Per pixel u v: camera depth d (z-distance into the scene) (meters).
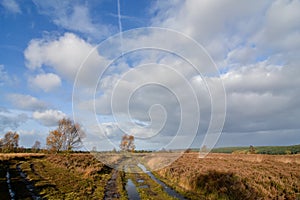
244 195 11.92
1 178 17.62
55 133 41.00
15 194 12.80
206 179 15.12
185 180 16.56
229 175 15.68
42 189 14.25
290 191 12.77
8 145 56.81
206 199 12.81
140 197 13.80
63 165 26.75
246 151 51.06
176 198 13.23
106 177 20.28
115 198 13.23
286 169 19.72
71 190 14.52
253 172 17.45
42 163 30.50
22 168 24.48
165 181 18.31
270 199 11.59
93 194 13.90
